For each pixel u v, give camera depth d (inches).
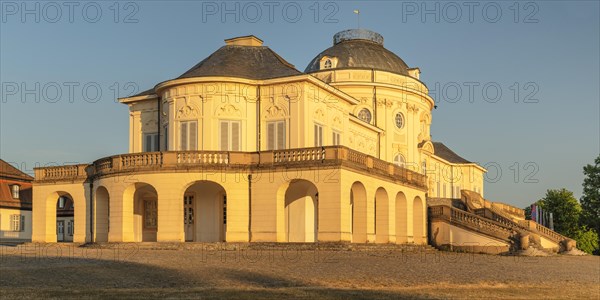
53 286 866.1
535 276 1122.0
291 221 1738.4
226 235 1589.6
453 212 2042.3
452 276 1051.9
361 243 1620.3
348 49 2723.9
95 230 1769.2
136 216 1802.4
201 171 1594.5
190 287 872.3
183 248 1544.0
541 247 1934.1
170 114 1807.3
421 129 2797.7
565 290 935.7
